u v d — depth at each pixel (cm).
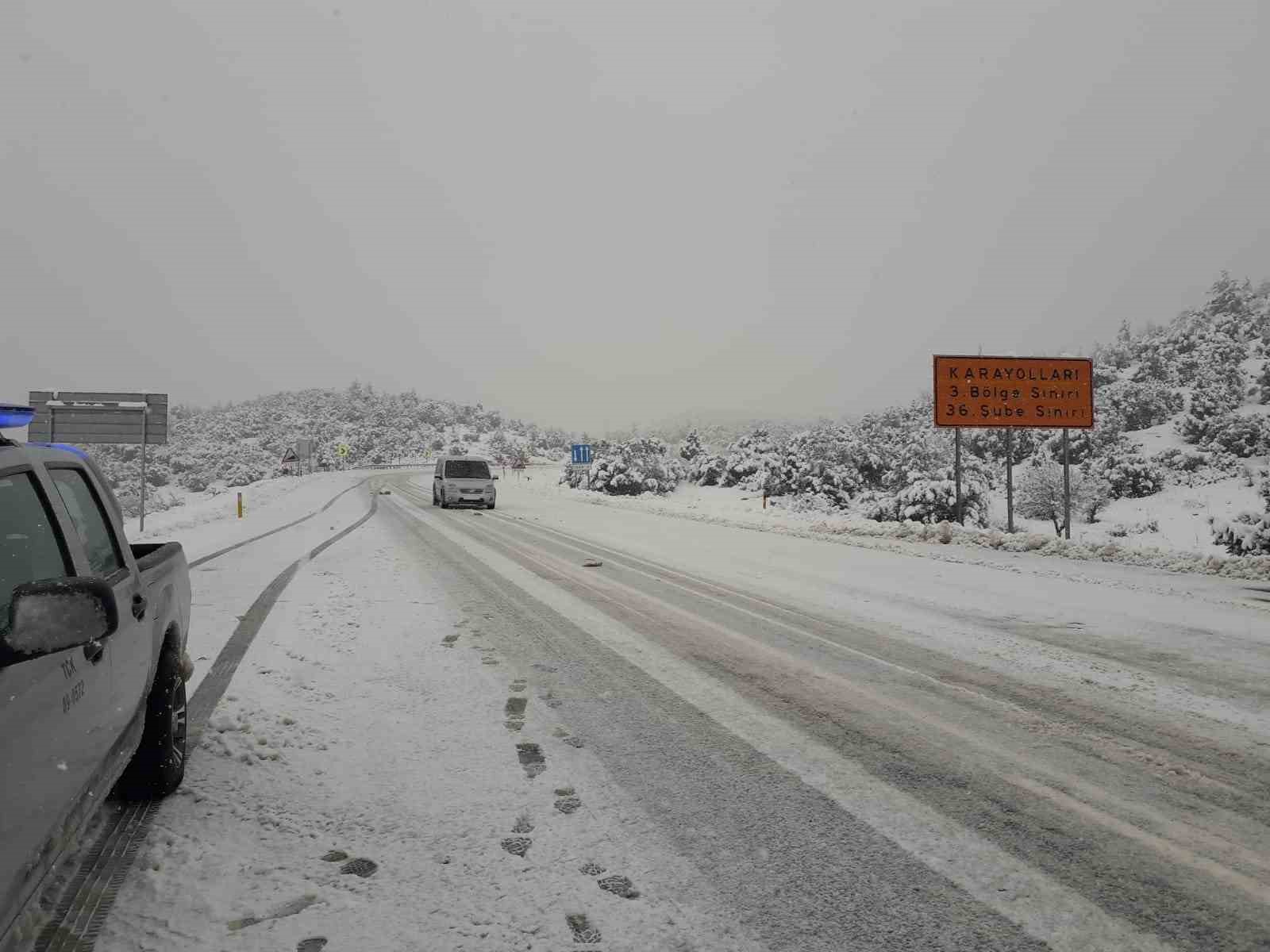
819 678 625
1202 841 347
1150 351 12775
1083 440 7981
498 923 271
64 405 1869
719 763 433
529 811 366
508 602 971
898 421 10794
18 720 187
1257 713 539
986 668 662
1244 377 11338
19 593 181
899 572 1298
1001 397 2028
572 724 501
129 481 15300
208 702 531
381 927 268
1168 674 646
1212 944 267
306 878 300
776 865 318
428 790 389
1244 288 14200
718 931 269
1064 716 529
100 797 263
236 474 16512
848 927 273
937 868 318
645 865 316
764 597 1038
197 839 330
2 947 187
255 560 1386
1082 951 262
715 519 2633
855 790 398
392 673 623
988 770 429
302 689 572
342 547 1609
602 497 4100
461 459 3134
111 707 272
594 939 263
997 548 1683
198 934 261
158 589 370
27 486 251
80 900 281
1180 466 7794
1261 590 1104
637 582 1168
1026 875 313
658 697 564
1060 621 876
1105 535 4100
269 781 397
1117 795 397
